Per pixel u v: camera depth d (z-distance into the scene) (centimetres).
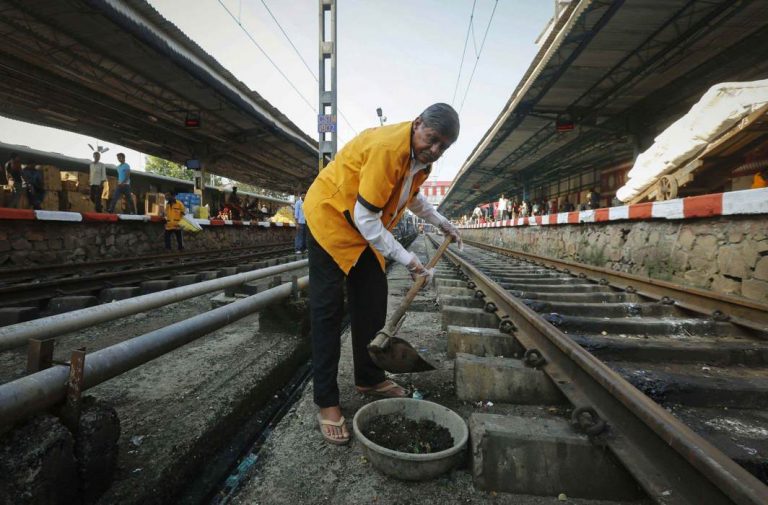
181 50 880
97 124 1526
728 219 376
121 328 344
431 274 189
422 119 162
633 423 134
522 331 248
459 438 157
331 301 178
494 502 133
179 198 1447
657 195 635
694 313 328
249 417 202
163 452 151
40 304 419
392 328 175
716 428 159
